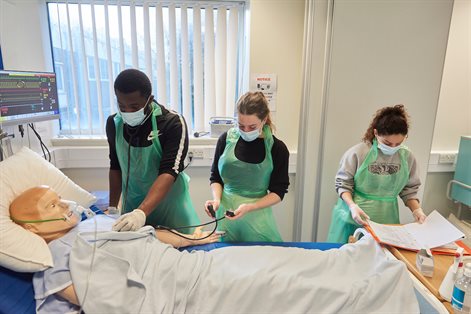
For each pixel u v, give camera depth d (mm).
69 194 1255
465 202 1718
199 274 998
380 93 1960
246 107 1314
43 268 952
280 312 935
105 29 2217
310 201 2199
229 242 1416
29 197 1044
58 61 2303
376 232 1304
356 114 2006
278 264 1057
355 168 1637
